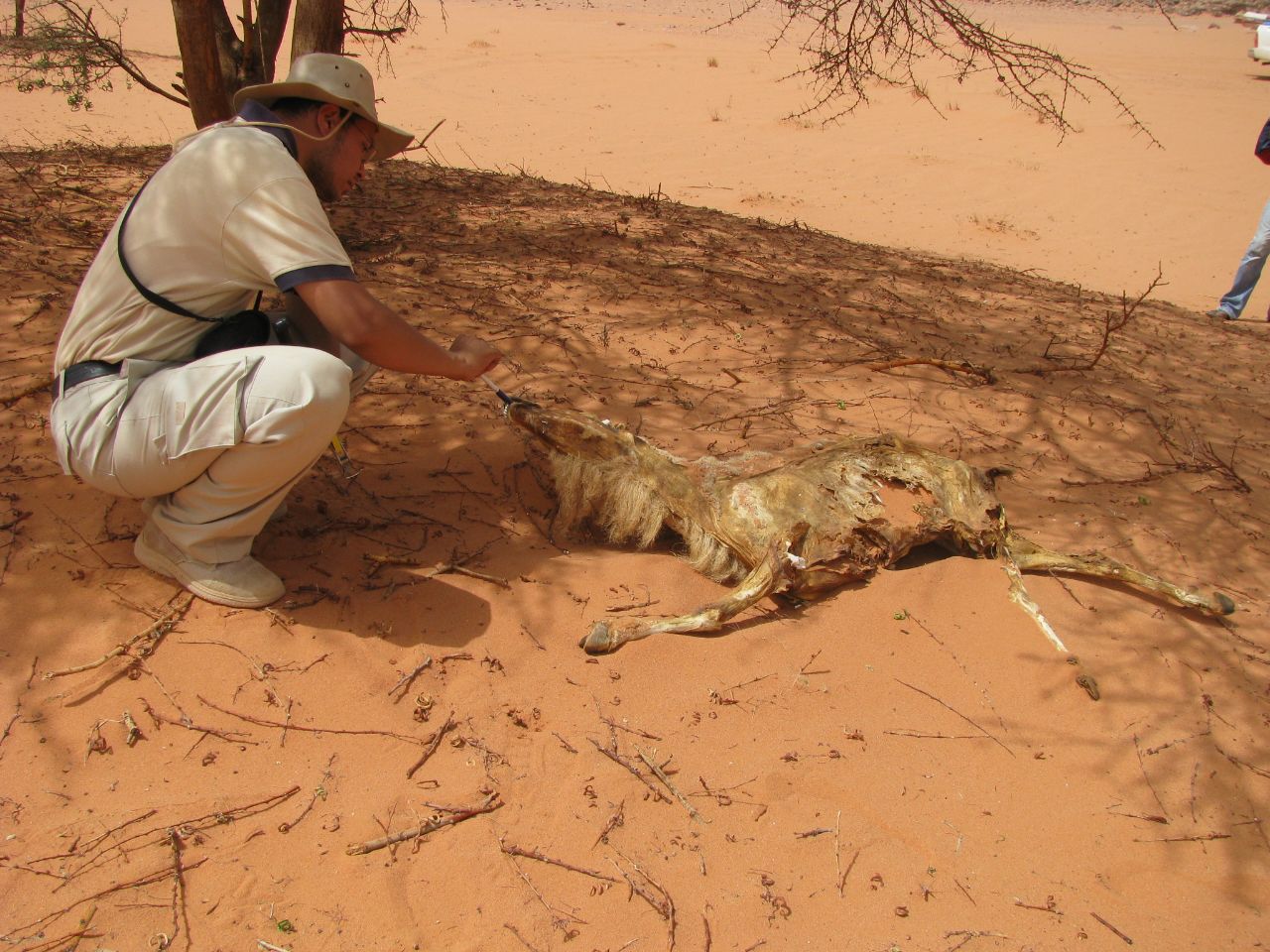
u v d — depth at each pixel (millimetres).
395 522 3621
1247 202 14945
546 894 2438
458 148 15266
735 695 3064
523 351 4957
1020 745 3014
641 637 3195
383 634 3100
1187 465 4836
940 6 5414
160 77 17922
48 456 3650
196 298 2838
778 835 2650
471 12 30547
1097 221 13914
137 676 2869
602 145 16234
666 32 29000
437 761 2750
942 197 14633
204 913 2318
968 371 5551
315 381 2766
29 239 5297
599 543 3775
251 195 2709
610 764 2785
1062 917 2518
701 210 8492
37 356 4195
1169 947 2473
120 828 2477
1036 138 18094
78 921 2270
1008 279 8188
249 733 2764
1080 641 3439
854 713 3053
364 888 2402
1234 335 7805
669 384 4910
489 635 3174
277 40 6844
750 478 3646
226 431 2742
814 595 3525
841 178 15250
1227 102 21984
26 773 2580
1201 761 3021
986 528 3725
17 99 15625
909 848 2662
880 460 3867
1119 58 28625
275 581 3137
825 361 5418
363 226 6480
